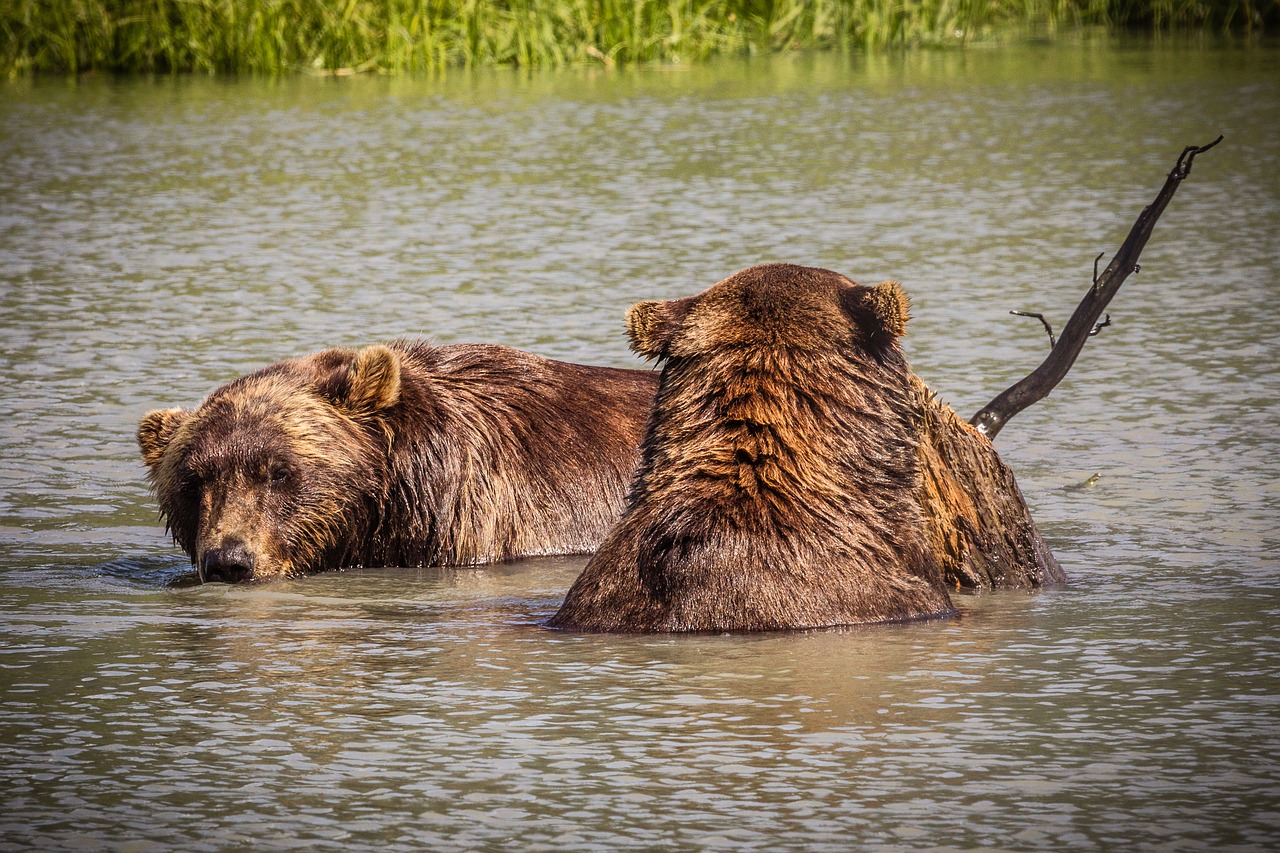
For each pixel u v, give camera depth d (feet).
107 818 32.96
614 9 195.62
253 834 32.17
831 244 109.09
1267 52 193.88
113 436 70.79
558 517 60.13
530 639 44.29
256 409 56.13
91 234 116.67
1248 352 82.74
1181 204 120.98
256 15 190.70
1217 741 36.19
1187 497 60.54
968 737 36.45
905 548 45.39
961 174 132.87
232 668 42.47
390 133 154.10
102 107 168.14
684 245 109.81
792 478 43.98
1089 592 49.57
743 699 38.83
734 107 165.27
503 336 86.48
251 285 100.99
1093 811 32.63
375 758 35.81
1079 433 69.72
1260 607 47.21
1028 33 220.23
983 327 88.02
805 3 208.64
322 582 54.49
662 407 45.44
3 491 63.52
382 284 100.48
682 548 44.01
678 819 32.45
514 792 33.83
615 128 155.33
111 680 41.55
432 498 58.08
